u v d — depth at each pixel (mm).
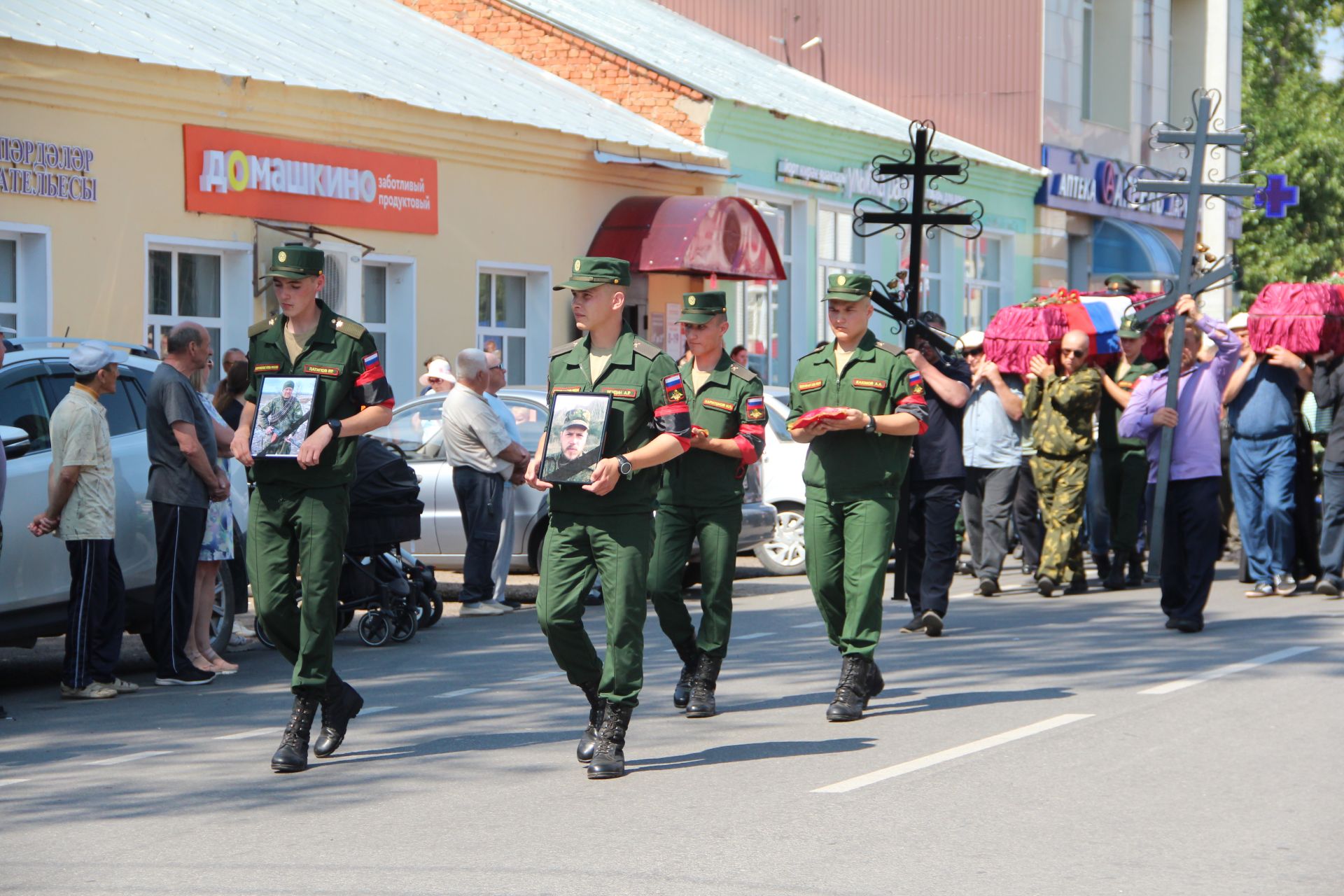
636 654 6910
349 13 21109
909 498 10922
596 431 6711
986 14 30531
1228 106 36438
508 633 11641
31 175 13586
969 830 5914
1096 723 7859
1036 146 30516
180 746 7816
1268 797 6395
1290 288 12773
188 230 15102
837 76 29609
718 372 8398
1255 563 13109
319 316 7250
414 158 17609
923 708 8344
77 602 9273
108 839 6000
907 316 10875
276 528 7203
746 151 22969
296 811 6359
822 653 10375
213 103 15250
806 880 5293
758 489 14094
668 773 6930
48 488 9273
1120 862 5488
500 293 19281
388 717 8422
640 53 23562
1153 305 13789
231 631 10781
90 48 13953
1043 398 13492
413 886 5273
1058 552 13266
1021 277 30531
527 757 7328
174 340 9633
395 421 13969
